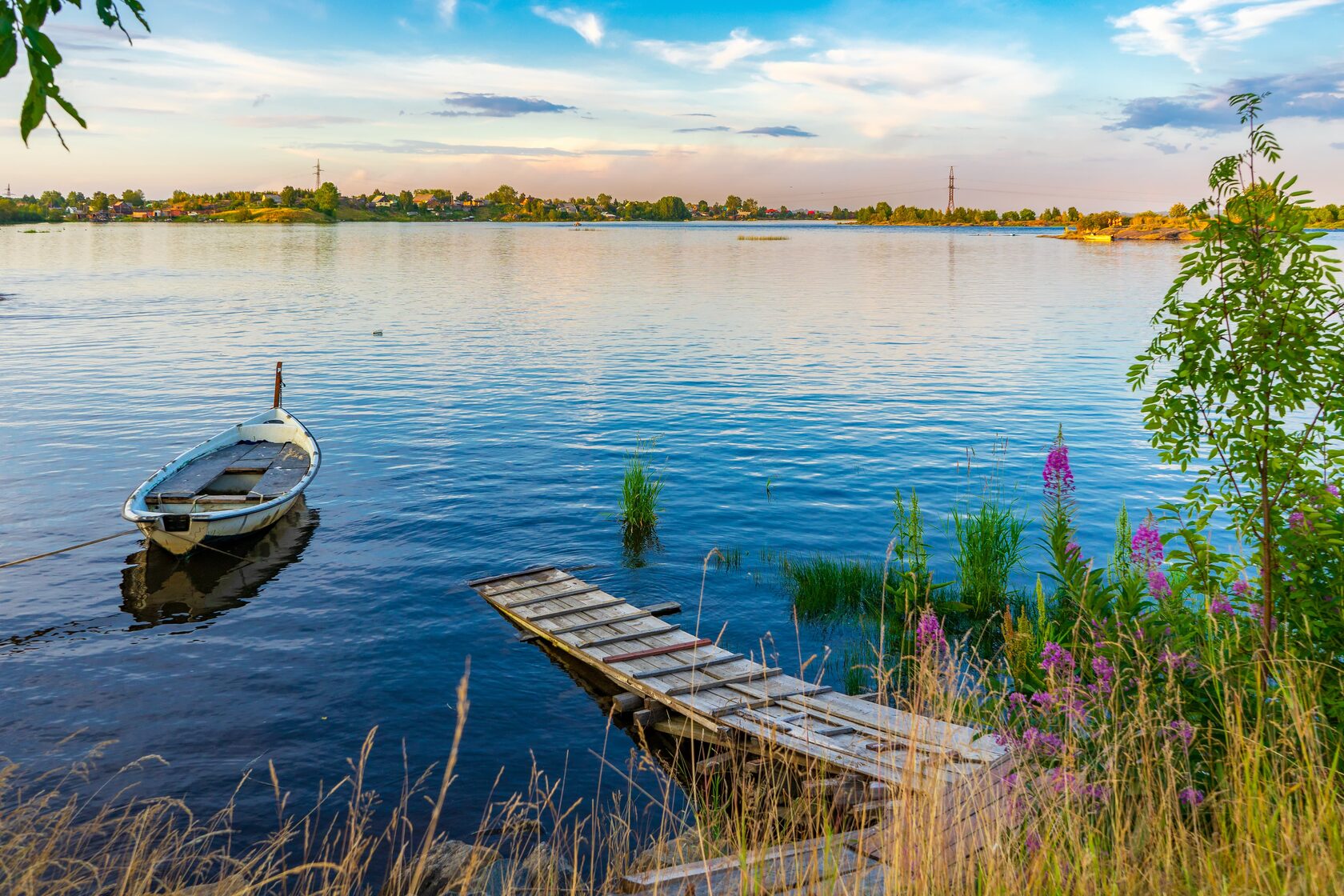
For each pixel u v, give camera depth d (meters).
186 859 7.57
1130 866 4.11
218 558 15.83
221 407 27.52
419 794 9.19
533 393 30.73
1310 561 5.72
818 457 22.83
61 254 117.62
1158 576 6.48
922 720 7.48
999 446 23.77
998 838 4.27
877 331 47.00
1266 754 4.66
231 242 158.75
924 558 13.95
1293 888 3.62
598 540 17.06
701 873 5.72
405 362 36.59
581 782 9.53
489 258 117.44
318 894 5.91
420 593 14.54
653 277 85.75
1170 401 6.25
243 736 10.20
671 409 28.38
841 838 5.82
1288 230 5.79
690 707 10.12
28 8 2.81
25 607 13.62
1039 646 7.88
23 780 9.03
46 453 22.02
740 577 15.30
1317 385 5.73
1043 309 58.06
